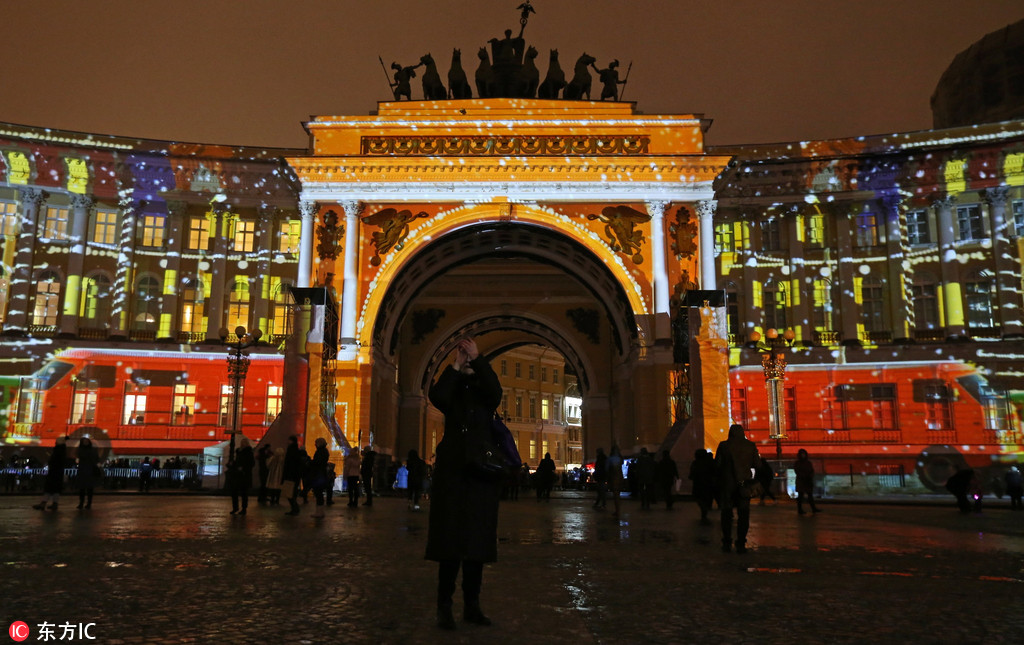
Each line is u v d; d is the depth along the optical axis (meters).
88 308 40.62
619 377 44.62
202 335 41.06
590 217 38.50
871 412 39.97
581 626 5.27
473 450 5.18
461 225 38.38
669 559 9.37
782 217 42.31
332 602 6.07
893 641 4.90
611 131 38.81
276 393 40.91
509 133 38.84
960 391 39.34
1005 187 39.91
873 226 41.78
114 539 10.84
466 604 5.35
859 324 40.91
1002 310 39.41
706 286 37.22
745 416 40.78
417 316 53.75
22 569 7.66
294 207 42.16
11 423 38.88
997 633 5.14
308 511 19.23
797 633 5.11
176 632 4.97
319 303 34.47
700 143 38.72
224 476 33.59
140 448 39.44
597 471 23.66
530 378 80.38
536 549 10.56
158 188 41.44
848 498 33.09
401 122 38.75
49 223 40.81
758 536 13.00
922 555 9.95
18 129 39.12
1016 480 24.38
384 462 43.28
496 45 40.72
